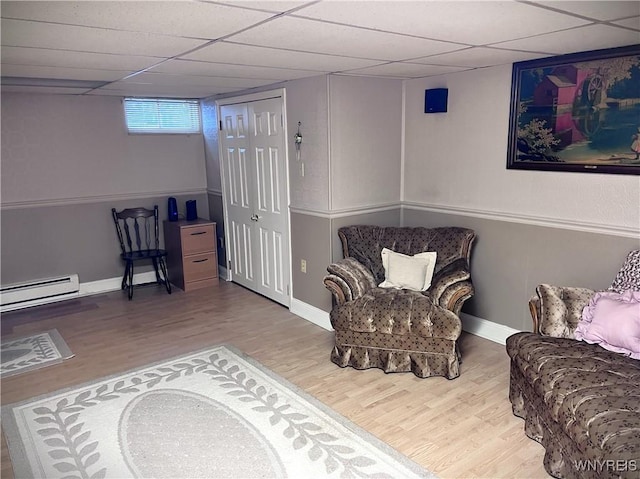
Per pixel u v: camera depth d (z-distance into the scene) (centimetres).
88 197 485
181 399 284
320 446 239
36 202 458
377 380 305
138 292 503
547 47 264
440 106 371
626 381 202
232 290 506
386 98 396
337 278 324
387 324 304
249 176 471
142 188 518
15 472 223
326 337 378
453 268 324
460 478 215
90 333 393
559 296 260
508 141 334
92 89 417
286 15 181
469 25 203
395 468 222
